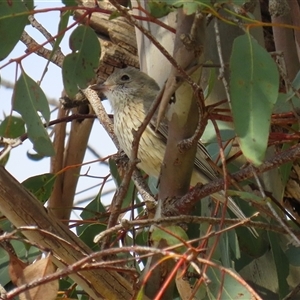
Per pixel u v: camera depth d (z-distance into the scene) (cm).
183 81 583
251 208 862
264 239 892
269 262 903
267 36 1066
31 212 626
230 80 552
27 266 565
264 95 541
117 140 990
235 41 549
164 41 832
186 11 527
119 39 1031
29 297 543
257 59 546
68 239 634
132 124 990
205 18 585
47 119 608
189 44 578
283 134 737
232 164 873
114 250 497
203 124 616
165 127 966
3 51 611
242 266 891
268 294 893
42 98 608
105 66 1062
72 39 645
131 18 549
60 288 825
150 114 617
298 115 701
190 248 505
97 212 885
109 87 1042
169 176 667
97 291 640
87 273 629
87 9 587
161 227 530
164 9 561
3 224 811
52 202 1031
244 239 868
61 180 1040
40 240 629
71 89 650
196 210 874
